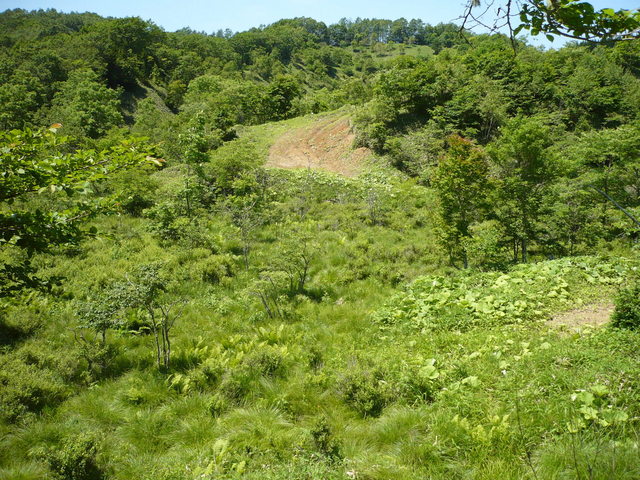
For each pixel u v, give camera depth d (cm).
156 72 11438
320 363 957
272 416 743
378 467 561
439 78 4141
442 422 623
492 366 769
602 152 2394
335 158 3825
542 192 1705
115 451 683
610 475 444
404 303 1292
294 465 579
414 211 2347
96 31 11406
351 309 1334
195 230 1817
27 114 6425
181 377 908
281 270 1495
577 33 284
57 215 532
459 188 1612
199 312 1298
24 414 766
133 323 1192
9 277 547
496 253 1705
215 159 2589
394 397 759
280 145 4275
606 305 1057
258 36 17812
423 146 3388
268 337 1134
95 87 7488
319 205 2361
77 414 793
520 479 488
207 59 13750
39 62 9056
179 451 682
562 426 561
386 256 1780
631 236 1869
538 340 860
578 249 1859
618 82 5200
